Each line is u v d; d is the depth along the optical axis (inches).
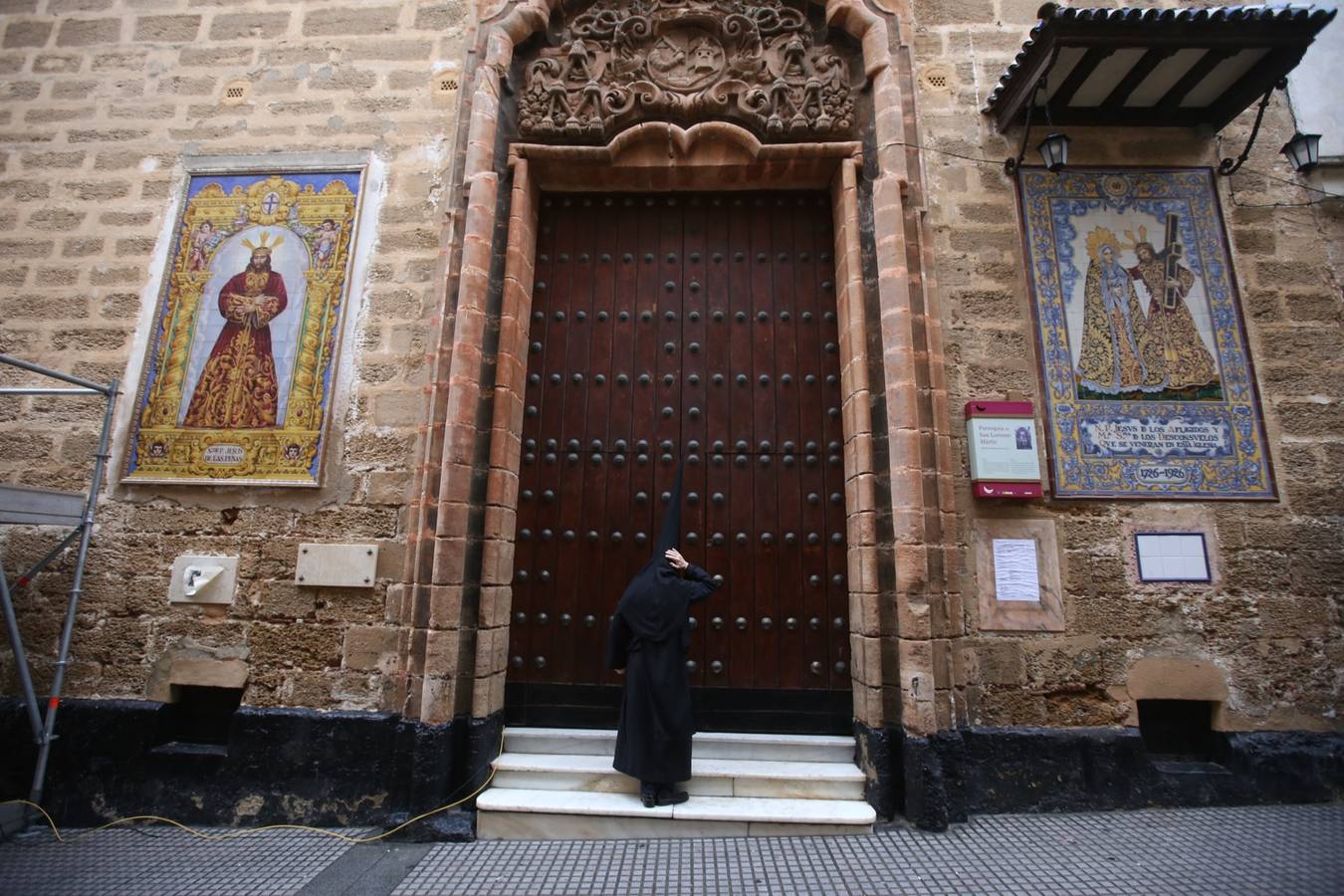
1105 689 172.9
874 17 205.9
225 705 184.2
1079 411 185.5
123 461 191.3
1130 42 172.1
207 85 217.9
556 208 219.3
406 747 165.3
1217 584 177.0
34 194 213.5
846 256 193.5
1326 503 180.5
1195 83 187.0
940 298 193.2
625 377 205.2
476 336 184.9
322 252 202.2
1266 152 202.2
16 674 182.7
